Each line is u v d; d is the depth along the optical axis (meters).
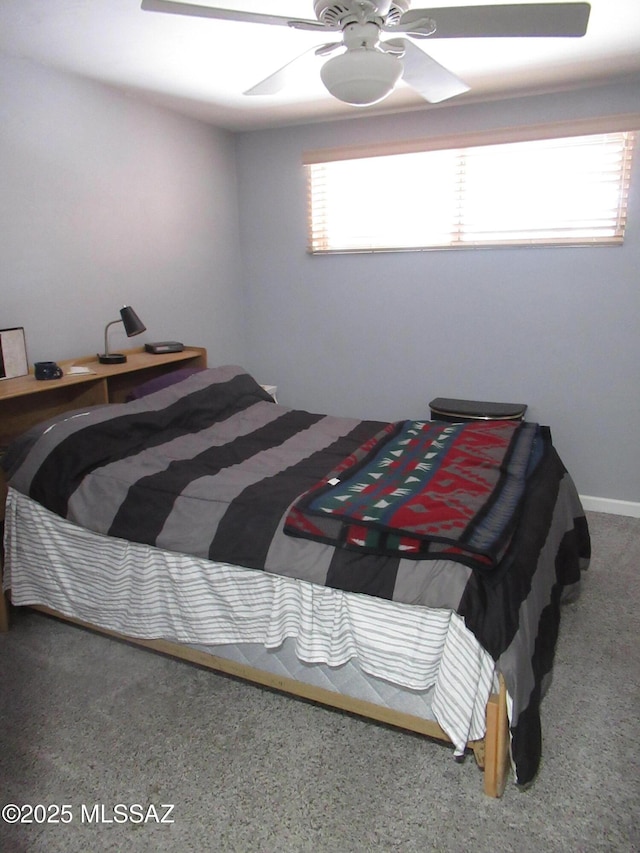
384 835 1.59
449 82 2.03
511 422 2.81
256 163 3.91
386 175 3.59
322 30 1.69
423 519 1.79
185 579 2.02
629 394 3.31
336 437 2.75
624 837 1.57
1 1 1.97
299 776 1.77
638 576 2.81
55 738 1.91
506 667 1.58
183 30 2.24
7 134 2.56
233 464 2.38
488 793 1.70
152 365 3.01
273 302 4.11
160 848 1.56
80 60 2.58
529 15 1.56
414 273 3.65
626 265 3.17
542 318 3.41
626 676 2.17
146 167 3.27
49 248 2.80
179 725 1.97
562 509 2.44
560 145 3.18
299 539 1.85
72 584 2.29
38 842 1.58
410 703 1.79
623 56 2.59
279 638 1.90
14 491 2.35
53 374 2.59
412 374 3.81
